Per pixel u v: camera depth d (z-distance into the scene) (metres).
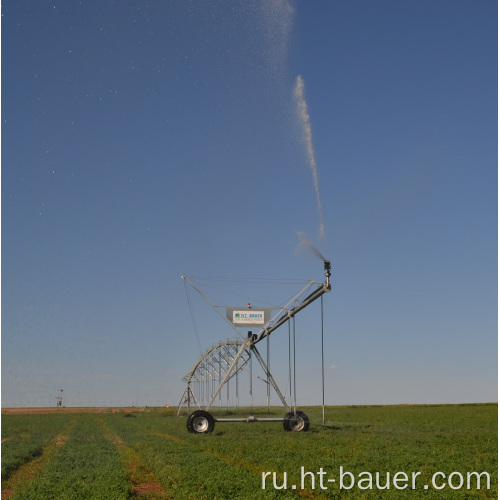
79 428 55.09
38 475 24.17
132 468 25.61
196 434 41.12
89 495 19.58
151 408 142.88
